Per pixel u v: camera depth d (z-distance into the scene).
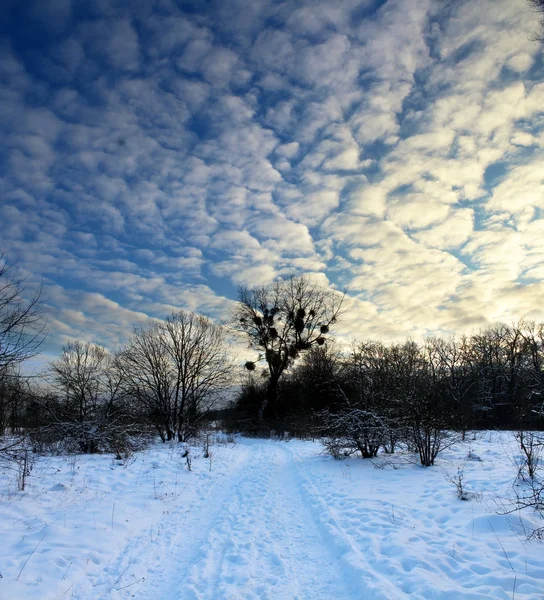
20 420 15.92
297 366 33.66
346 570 4.68
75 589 4.52
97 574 4.94
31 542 5.51
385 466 11.31
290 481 11.05
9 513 6.60
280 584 4.46
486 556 4.69
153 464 12.63
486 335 41.94
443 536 5.52
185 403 22.16
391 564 4.59
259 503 8.46
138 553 5.63
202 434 23.83
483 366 39.19
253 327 32.06
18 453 9.68
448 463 11.11
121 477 10.45
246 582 4.52
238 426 32.03
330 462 12.91
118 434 14.80
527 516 5.86
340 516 6.80
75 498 7.94
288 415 30.56
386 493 8.15
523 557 4.57
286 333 31.84
